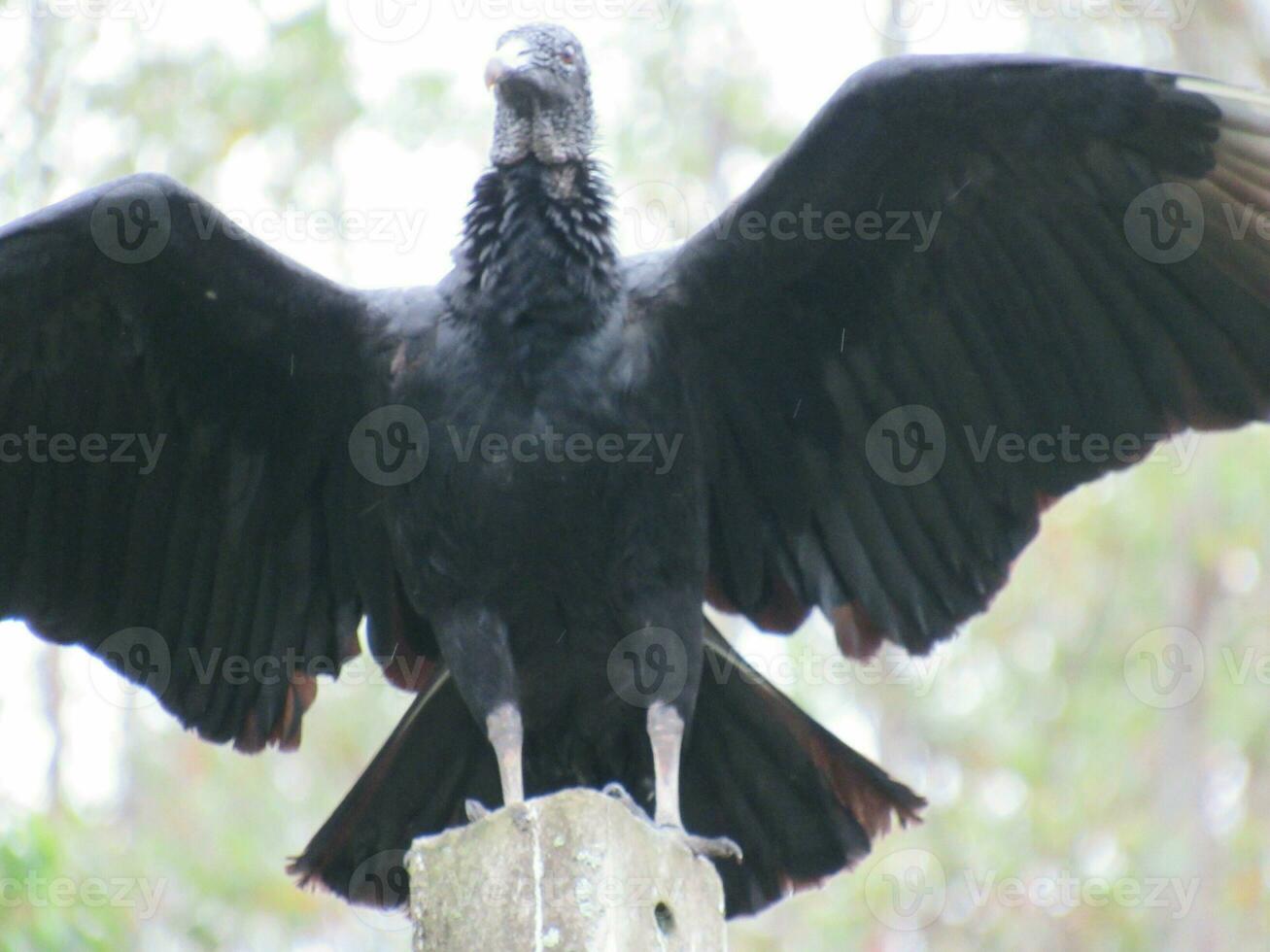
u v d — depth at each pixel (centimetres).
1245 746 2058
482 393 907
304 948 1850
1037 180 915
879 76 871
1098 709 2012
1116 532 2019
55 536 981
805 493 982
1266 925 1955
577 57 993
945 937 1938
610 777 987
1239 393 928
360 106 1944
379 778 963
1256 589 2061
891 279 942
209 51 1919
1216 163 895
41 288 923
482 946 744
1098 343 941
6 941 1275
